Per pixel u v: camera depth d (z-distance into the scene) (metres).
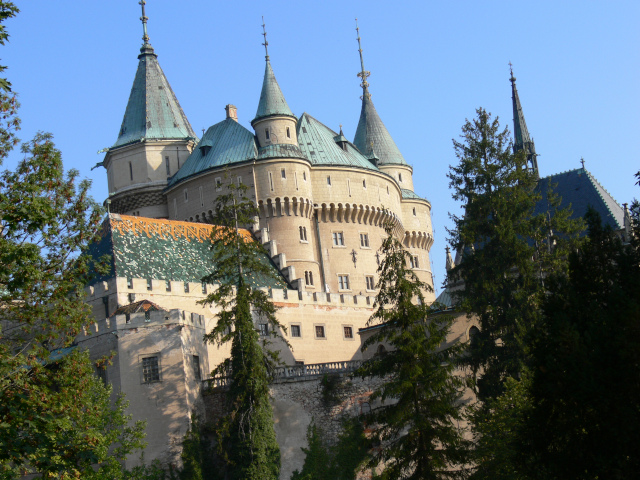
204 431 60.34
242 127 92.88
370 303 82.06
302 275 87.12
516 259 64.38
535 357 36.41
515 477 43.41
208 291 71.56
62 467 31.62
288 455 60.88
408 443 46.81
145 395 59.25
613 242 38.59
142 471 55.53
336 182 92.81
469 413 60.25
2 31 30.14
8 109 35.31
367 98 111.69
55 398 33.38
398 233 100.88
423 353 48.16
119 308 63.84
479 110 71.50
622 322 33.59
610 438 32.72
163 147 96.44
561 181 93.44
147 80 100.62
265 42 93.69
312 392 62.72
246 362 58.19
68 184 36.34
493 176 68.88
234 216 63.62
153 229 76.00
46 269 35.34
